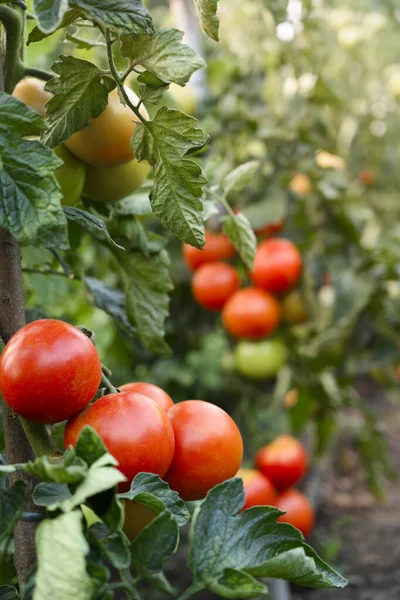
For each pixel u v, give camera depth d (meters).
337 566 2.68
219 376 2.44
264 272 2.06
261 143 2.39
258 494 2.11
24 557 0.81
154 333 1.18
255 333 2.12
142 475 0.76
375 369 2.61
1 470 0.64
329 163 2.43
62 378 0.76
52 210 0.67
